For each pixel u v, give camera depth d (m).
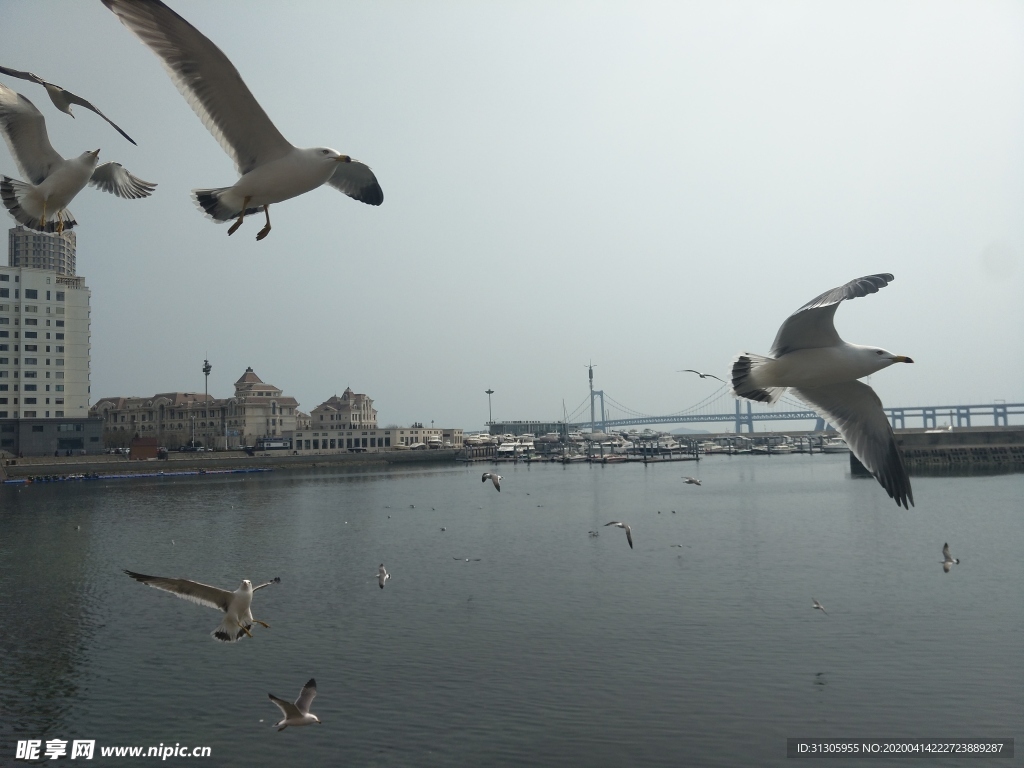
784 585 35.97
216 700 22.94
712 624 29.45
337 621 31.11
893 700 21.98
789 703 21.86
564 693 22.83
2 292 136.75
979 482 93.75
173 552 50.06
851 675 23.83
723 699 22.22
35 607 34.44
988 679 23.31
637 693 22.70
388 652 26.94
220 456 168.62
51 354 140.25
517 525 61.72
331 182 10.30
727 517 64.38
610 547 48.62
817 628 28.67
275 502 85.06
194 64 8.27
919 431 129.62
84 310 145.12
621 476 131.00
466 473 147.25
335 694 23.14
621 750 19.27
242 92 8.54
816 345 9.53
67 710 22.44
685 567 41.03
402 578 39.88
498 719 21.14
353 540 54.47
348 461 180.88
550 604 33.16
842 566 40.53
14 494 97.69
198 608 33.75
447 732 20.44
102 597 36.41
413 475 140.75
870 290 8.22
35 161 10.80
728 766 18.50
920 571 38.72
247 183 8.95
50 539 56.38
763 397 9.62
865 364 9.22
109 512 75.00
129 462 135.38
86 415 144.62
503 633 28.88
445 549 49.47
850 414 9.94
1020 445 123.31
